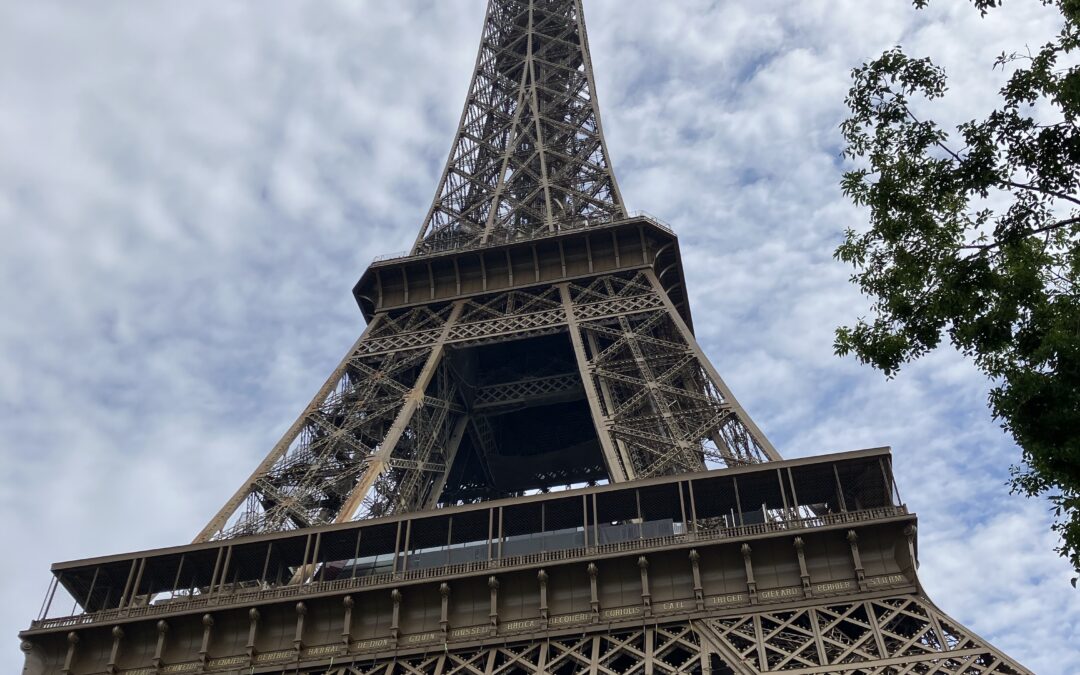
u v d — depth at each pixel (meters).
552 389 88.94
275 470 70.94
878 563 53.78
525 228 95.56
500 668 52.38
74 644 58.28
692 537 56.28
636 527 59.00
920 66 33.94
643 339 77.44
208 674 56.19
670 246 87.94
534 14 125.06
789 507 59.66
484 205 99.69
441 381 83.19
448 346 83.06
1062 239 31.53
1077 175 30.00
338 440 73.69
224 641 57.88
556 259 88.25
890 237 33.19
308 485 69.81
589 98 109.69
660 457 67.38
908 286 32.19
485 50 120.75
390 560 61.97
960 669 44.59
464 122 110.19
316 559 61.34
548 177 101.12
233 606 57.88
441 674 53.16
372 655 55.31
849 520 54.94
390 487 73.50
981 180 31.05
